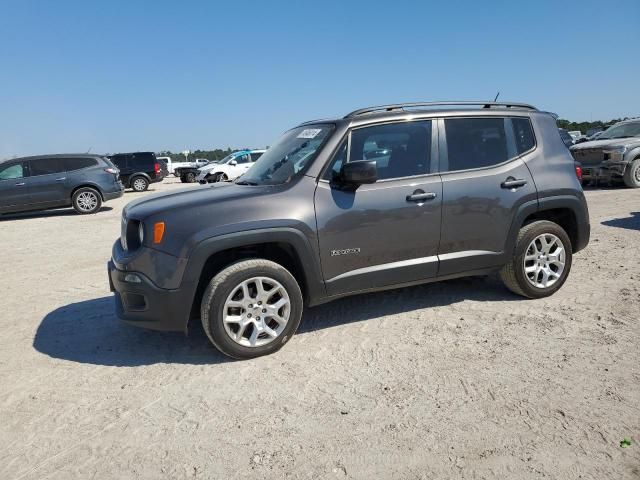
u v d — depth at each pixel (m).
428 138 4.45
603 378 3.29
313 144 4.28
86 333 4.77
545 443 2.67
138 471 2.67
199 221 3.75
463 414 2.99
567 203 4.85
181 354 4.14
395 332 4.30
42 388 3.68
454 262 4.48
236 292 3.84
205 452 2.79
